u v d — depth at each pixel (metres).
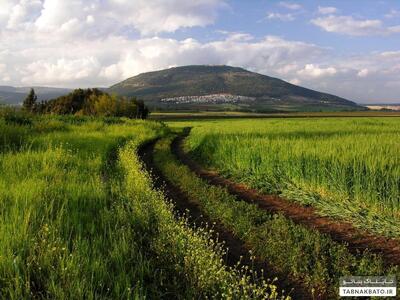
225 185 14.30
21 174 9.90
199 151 22.73
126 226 6.81
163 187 12.72
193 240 5.98
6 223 5.86
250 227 8.05
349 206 9.38
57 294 4.27
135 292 4.49
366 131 25.91
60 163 12.09
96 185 9.32
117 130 29.64
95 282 4.64
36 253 5.21
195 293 4.81
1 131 15.45
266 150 14.45
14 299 4.16
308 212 10.22
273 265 6.66
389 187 8.83
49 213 6.77
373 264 6.05
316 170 11.27
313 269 6.01
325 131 25.98
